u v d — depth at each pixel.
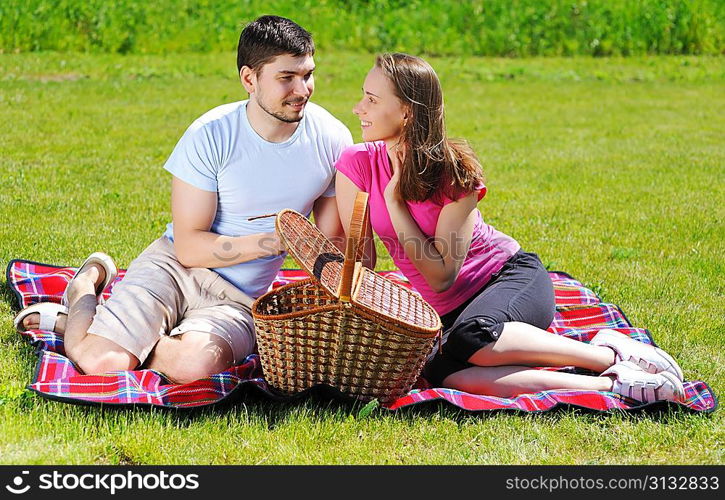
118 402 6.50
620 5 33.69
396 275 9.84
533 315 7.33
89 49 28.81
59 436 6.16
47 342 7.48
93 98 21.94
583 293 9.37
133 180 14.38
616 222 12.88
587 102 24.73
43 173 14.42
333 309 6.39
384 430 6.50
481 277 7.51
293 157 7.34
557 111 23.28
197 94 23.31
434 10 33.59
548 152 18.16
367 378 6.67
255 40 6.91
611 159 17.55
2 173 14.19
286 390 6.83
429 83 6.84
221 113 7.31
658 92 26.61
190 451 6.12
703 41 33.56
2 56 26.69
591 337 8.34
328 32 31.95
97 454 6.05
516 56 32.34
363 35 31.98
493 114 22.61
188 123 19.59
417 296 7.29
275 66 6.88
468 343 7.02
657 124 21.69
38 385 6.59
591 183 15.42
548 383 7.01
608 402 6.84
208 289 7.46
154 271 7.41
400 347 6.52
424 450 6.30
